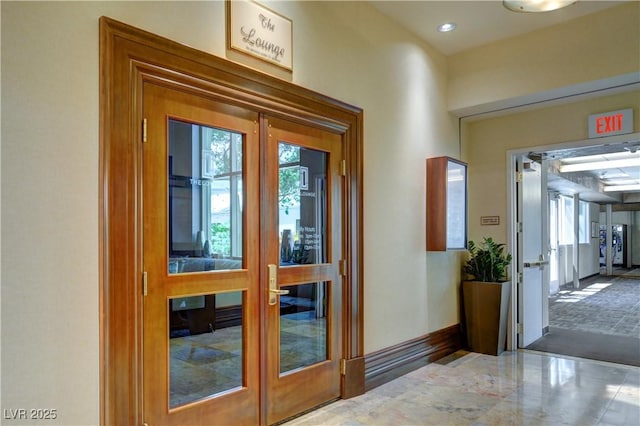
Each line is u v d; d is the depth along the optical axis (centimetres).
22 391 176
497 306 464
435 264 455
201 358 249
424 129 443
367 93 369
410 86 423
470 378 388
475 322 479
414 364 410
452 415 306
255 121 279
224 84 256
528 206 529
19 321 175
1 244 172
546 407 321
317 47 324
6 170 174
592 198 1267
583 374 400
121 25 208
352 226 346
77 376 190
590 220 1380
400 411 312
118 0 210
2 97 174
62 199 188
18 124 177
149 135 223
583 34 394
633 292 979
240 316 271
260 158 282
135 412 211
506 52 442
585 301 848
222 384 261
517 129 497
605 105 437
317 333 323
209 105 252
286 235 301
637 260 1697
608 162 788
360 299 351
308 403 309
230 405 259
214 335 257
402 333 400
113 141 204
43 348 181
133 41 213
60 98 189
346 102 346
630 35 369
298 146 310
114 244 203
